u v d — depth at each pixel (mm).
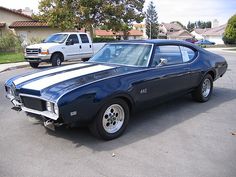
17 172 3463
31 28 31938
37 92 4027
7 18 32438
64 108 3770
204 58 6508
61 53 14359
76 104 3865
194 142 4320
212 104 6512
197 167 3551
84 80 4246
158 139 4441
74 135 4594
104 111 4219
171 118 5465
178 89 5672
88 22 26844
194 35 95250
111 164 3646
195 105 6406
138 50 5324
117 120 4512
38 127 4977
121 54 5484
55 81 4293
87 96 3967
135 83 4605
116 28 28078
